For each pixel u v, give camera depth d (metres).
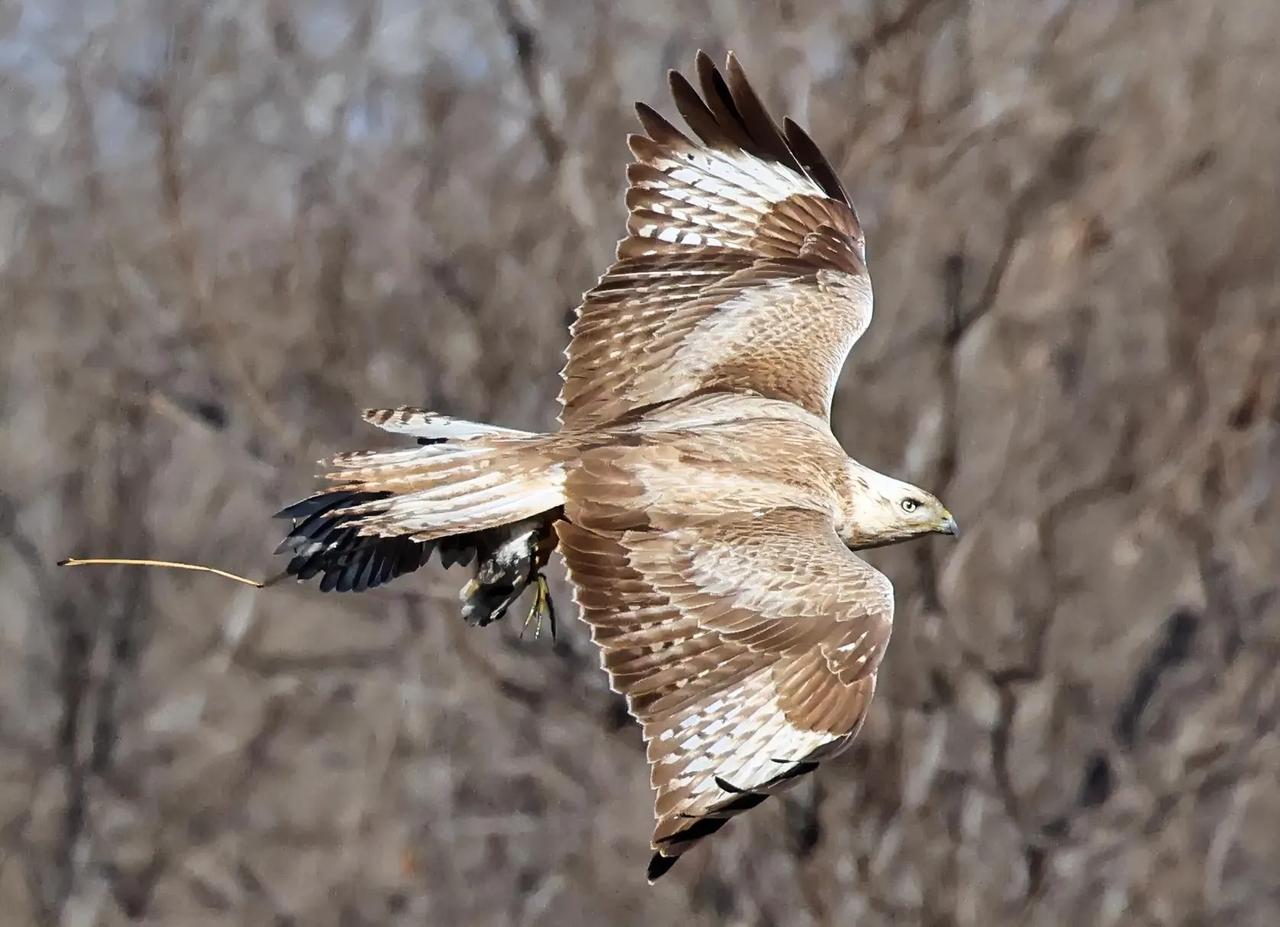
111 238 28.17
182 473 28.12
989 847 24.39
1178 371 26.91
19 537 28.42
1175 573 26.16
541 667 25.03
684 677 13.57
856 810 24.20
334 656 27.41
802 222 16.66
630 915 24.81
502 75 27.81
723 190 16.61
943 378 25.84
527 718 26.16
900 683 24.80
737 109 16.73
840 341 16.17
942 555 25.45
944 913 23.97
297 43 28.62
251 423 27.33
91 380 28.09
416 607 27.14
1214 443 26.66
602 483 14.16
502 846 26.00
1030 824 24.70
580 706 25.00
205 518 27.97
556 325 26.83
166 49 28.50
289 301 27.47
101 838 28.05
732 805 13.15
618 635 13.66
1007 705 24.88
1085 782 25.14
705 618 13.66
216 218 27.91
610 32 26.78
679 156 16.56
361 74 28.25
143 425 28.20
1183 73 27.09
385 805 26.75
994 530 25.75
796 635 13.64
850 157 26.17
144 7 28.89
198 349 27.52
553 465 14.29
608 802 25.67
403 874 26.44
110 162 28.73
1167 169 27.03
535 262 27.02
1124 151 26.94
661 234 16.39
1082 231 26.47
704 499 14.14
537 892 25.52
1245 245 27.02
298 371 27.39
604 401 15.84
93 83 28.77
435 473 14.34
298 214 27.73
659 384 15.80
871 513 15.49
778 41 26.38
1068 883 24.45
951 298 26.02
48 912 27.78
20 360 28.23
